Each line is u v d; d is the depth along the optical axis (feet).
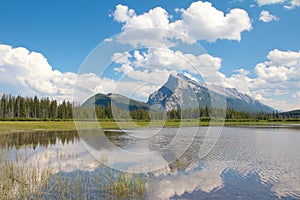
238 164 40.27
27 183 27.35
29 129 110.73
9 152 49.03
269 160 44.06
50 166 35.53
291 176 33.71
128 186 26.27
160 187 27.40
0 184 26.63
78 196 24.64
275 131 118.01
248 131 117.50
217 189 28.25
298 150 56.24
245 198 25.67
